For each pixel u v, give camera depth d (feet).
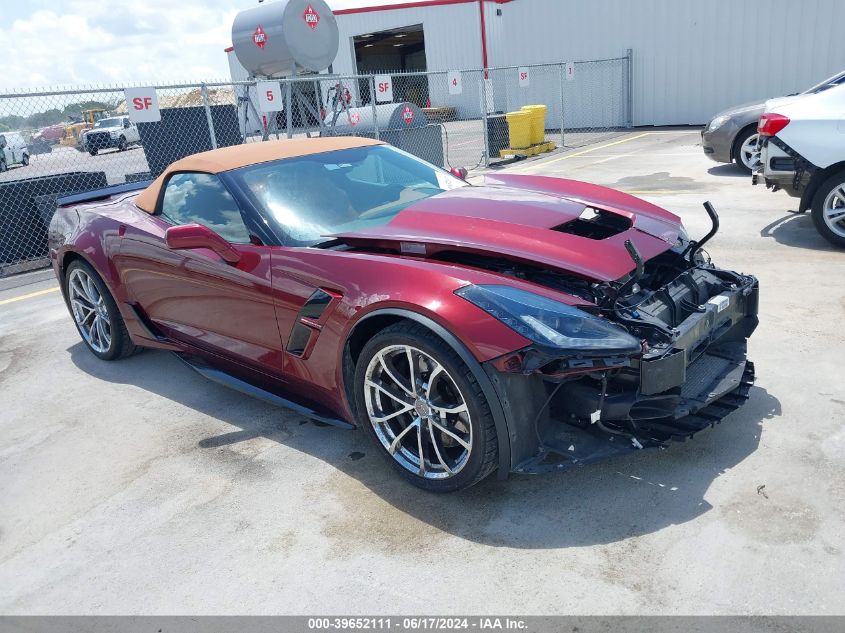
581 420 8.37
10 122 24.94
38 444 11.41
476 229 9.43
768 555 7.24
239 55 38.68
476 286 7.98
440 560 7.72
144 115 27.02
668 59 51.85
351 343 9.20
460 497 8.84
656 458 9.18
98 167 53.78
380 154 12.71
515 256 8.58
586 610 6.77
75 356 15.44
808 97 18.15
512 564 7.52
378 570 7.66
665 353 7.74
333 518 8.67
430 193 12.00
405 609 7.04
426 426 8.73
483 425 7.86
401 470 9.07
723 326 9.46
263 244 10.23
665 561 7.32
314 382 9.89
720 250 18.42
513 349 7.48
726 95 49.85
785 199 23.90
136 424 11.81
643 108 54.34
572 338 7.45
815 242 18.52
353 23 98.37
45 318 18.48
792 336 12.57
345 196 11.21
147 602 7.52
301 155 11.95
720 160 30.45
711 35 49.26
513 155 43.98
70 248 13.93
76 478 10.24
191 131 36.42
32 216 24.90
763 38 47.14
